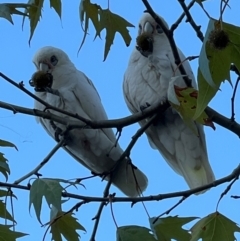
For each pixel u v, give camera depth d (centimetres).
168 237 506
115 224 467
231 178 541
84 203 510
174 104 511
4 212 495
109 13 533
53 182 441
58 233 532
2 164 505
